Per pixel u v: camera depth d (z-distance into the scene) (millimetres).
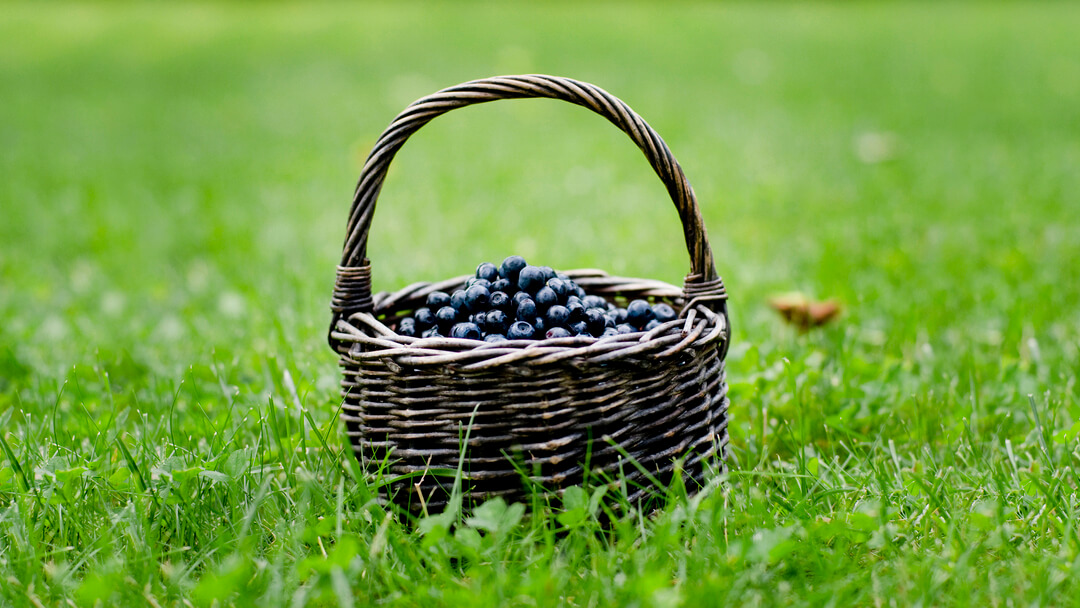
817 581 993
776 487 1096
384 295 1140
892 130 2928
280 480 1106
